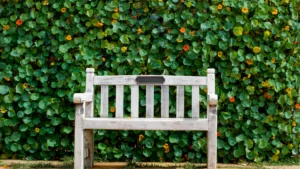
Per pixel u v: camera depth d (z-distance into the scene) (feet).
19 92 12.87
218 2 12.61
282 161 12.93
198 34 12.64
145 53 12.76
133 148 13.03
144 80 11.87
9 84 13.07
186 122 10.94
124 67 12.85
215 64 12.74
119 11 12.78
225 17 12.67
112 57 12.87
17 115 12.94
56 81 12.94
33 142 13.05
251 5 12.53
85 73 12.86
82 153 11.09
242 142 12.75
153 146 12.89
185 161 12.98
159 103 12.89
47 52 12.92
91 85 11.95
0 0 13.03
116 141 12.98
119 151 12.91
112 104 12.96
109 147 12.93
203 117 12.82
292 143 12.94
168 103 11.82
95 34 12.85
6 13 13.03
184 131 12.80
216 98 10.72
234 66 12.60
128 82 11.92
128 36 12.80
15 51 12.88
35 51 12.92
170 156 12.94
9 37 12.96
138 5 12.82
